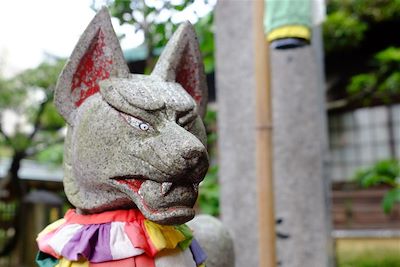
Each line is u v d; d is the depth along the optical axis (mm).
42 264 1311
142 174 1145
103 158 1195
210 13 3604
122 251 1188
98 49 1315
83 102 1312
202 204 3482
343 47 6074
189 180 1150
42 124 5918
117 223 1234
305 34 1967
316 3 2107
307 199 2896
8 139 5375
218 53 3137
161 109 1189
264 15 1981
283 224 2889
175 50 1381
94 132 1211
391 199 3799
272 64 3004
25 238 5641
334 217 6938
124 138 1176
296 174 2916
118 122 1190
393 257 5855
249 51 3023
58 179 6711
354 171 6812
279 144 2945
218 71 3129
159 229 1254
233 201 2996
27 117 5820
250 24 3033
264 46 1951
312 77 2988
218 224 1777
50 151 6586
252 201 2932
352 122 6887
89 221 1258
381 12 5723
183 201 1152
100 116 1216
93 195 1265
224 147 3068
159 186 1141
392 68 5176
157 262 1228
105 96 1234
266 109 1913
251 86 3000
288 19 1948
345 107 6719
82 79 1327
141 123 1180
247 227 2930
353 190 6828
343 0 5859
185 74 1451
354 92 6055
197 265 1362
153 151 1130
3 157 7816
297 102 2959
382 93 5918
